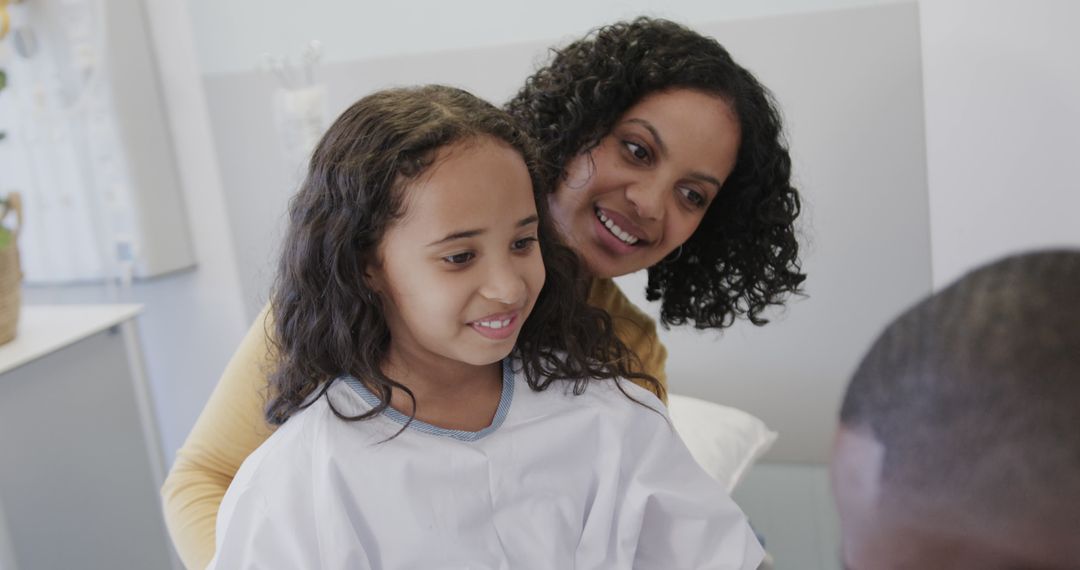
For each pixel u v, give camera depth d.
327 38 1.88
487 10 1.78
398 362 0.77
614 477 0.80
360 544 0.72
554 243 0.81
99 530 1.76
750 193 0.91
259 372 0.88
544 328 0.82
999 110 1.45
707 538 0.81
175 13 1.98
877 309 1.58
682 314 1.05
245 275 2.07
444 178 0.69
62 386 1.69
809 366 1.64
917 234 1.56
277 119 1.93
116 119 1.94
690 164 0.83
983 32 1.43
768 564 0.81
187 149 2.06
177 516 0.89
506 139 0.74
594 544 0.79
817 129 1.60
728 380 1.69
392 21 1.84
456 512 0.74
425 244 0.69
